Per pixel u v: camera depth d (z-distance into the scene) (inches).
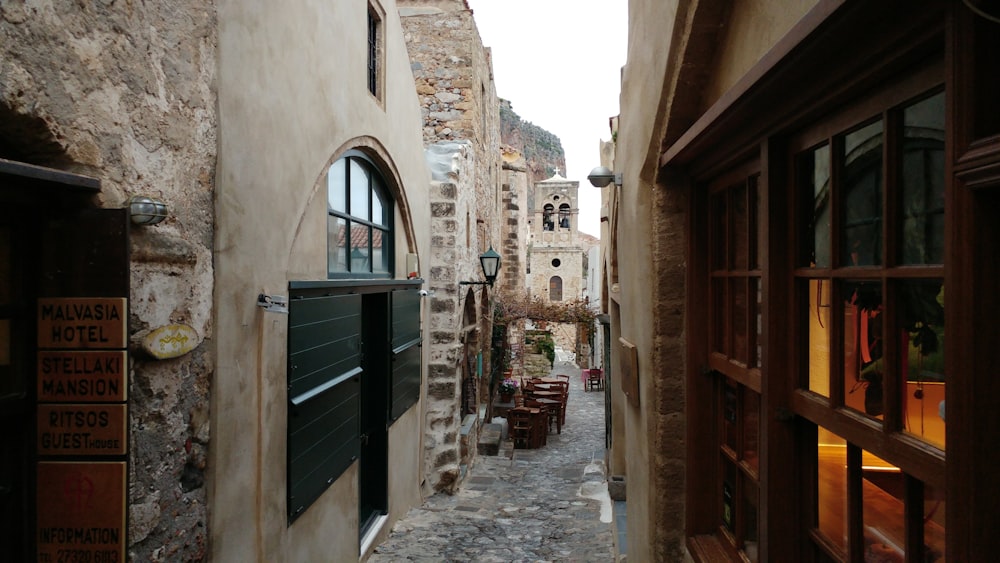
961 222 43.1
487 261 353.4
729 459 111.0
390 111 235.0
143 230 87.7
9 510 76.6
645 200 135.1
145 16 88.6
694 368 122.1
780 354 83.6
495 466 408.8
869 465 65.5
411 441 286.8
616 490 255.1
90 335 76.9
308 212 158.4
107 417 76.9
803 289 81.0
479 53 495.5
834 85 63.7
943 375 50.6
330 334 171.2
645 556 138.8
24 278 76.8
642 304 138.6
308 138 153.3
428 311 322.7
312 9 154.8
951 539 43.8
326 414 168.1
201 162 103.8
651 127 125.3
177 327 95.4
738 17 94.2
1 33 64.1
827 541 75.7
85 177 74.9
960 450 43.0
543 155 2952.8
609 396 341.7
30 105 67.9
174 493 97.3
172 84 95.3
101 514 76.4
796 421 82.6
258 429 126.3
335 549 178.1
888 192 57.8
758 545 89.2
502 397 610.9
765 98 75.8
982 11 40.3
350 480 193.0
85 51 76.5
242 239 118.6
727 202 109.9
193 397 102.8
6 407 74.2
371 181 228.1
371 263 229.1
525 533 256.1
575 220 1411.2
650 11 127.8
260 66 125.6
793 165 81.3
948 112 44.4
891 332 58.0
